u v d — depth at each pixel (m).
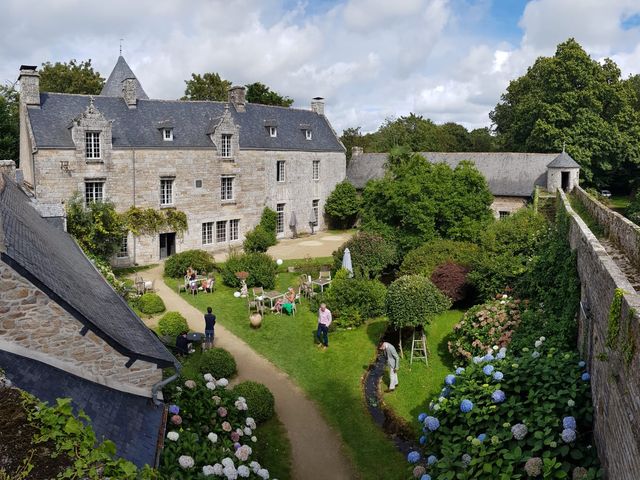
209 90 59.31
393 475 11.84
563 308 15.05
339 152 45.03
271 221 38.50
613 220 15.34
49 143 28.27
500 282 20.97
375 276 27.59
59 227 19.09
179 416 10.48
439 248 25.25
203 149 34.22
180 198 33.56
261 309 22.59
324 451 12.82
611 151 45.53
